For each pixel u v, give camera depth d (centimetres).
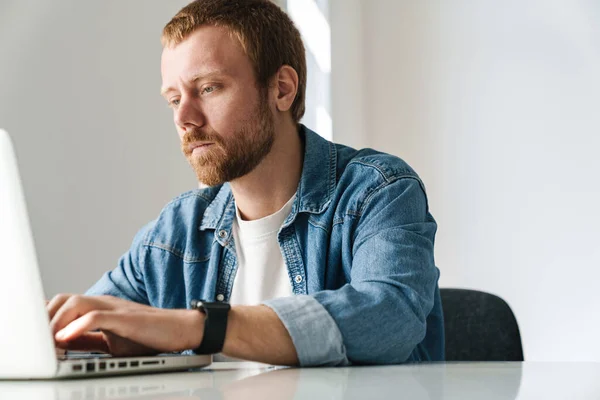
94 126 232
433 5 367
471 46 357
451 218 354
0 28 206
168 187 258
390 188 132
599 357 321
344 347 98
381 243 119
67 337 84
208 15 138
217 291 146
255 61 140
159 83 257
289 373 79
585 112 333
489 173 349
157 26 257
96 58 234
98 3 235
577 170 332
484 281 345
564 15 340
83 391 61
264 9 145
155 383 68
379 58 376
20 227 70
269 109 142
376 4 378
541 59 343
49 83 219
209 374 80
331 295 101
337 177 142
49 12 220
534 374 76
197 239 150
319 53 356
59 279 217
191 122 136
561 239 332
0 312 72
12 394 58
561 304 330
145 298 158
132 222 243
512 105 347
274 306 96
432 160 361
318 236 137
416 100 367
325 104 354
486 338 169
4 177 70
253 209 146
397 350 103
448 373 78
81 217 225
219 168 137
